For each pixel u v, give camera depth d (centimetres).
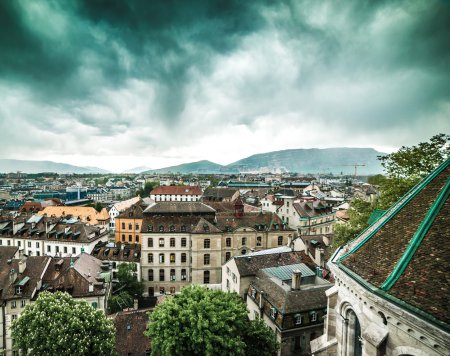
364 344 1448
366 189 13200
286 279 3756
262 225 6253
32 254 7050
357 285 1457
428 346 1102
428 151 3306
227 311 2455
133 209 8412
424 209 1469
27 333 2883
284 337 3108
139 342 3438
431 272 1192
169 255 6047
